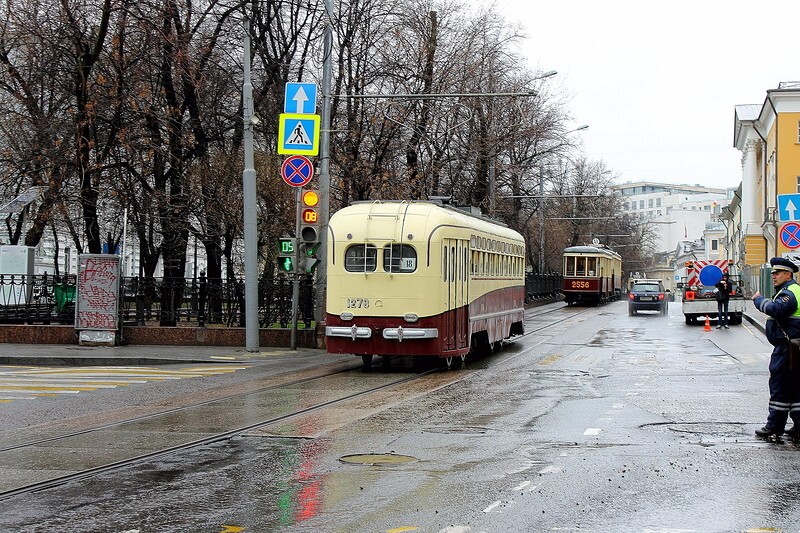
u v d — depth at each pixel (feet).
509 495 26.07
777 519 23.31
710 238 450.71
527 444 34.35
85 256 82.43
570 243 288.10
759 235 238.89
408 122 120.78
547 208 247.29
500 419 40.96
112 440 37.06
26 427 41.63
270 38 108.06
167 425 40.86
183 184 96.94
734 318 124.67
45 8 90.74
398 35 114.73
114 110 92.17
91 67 89.86
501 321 84.12
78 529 23.27
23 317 87.30
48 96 103.04
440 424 39.68
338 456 32.50
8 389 55.72
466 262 70.13
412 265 63.62
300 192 80.48
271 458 32.35
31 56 92.84
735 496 25.84
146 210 100.68
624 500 25.40
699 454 32.07
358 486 27.50
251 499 26.17
